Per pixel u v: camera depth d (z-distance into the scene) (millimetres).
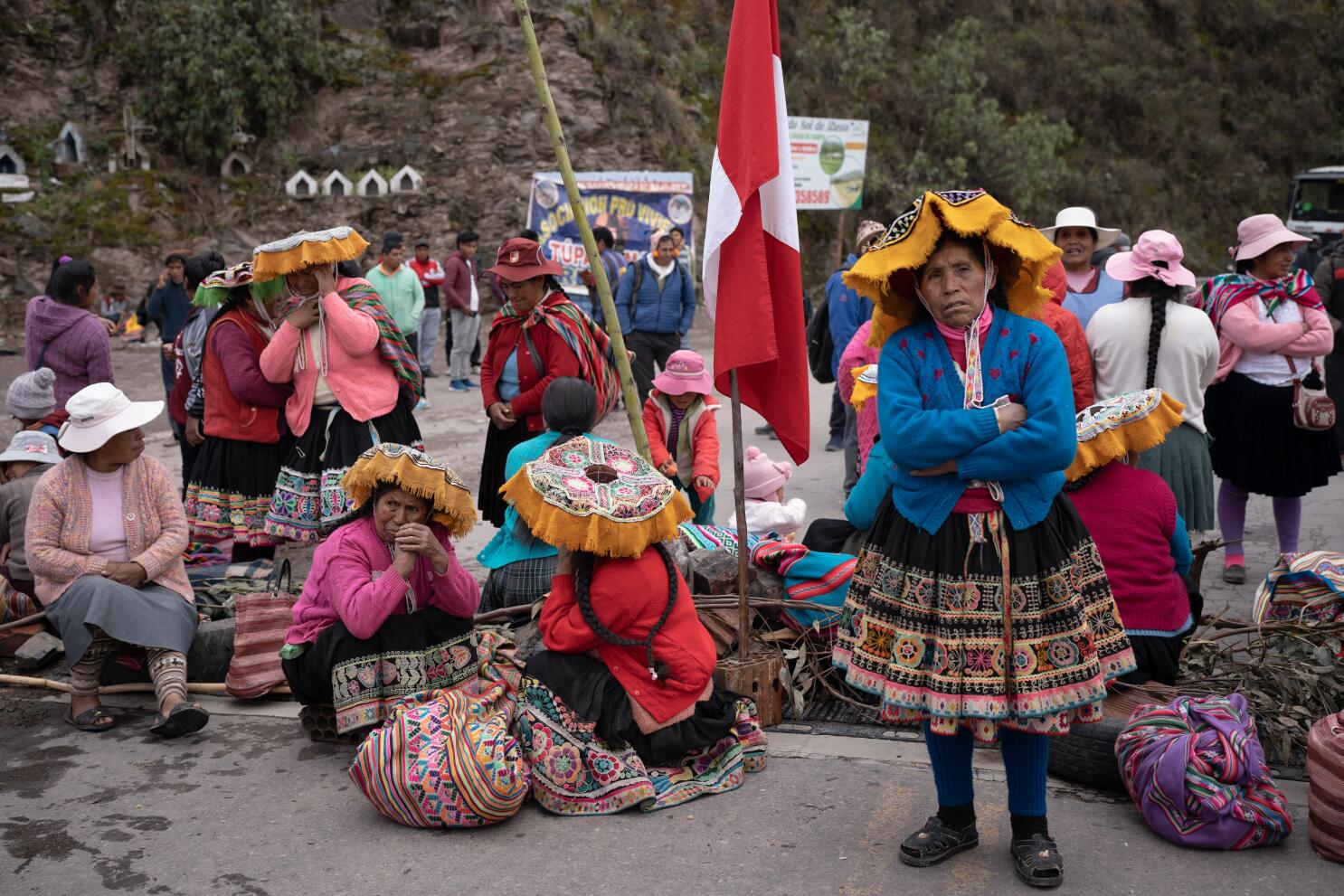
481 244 22984
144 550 4793
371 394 5816
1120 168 33156
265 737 4512
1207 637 4910
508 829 3682
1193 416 5520
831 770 4059
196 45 22875
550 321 5852
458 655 4312
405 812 3664
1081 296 6461
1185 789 3391
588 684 3836
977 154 29328
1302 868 3289
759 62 4199
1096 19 36719
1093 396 5738
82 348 7035
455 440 10906
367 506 4277
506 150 23656
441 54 24859
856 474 8195
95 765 4250
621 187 17844
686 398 6250
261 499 6195
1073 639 3105
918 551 3146
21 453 5590
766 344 4258
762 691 4391
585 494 3734
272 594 5012
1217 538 7086
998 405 3092
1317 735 3336
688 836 3586
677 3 28922
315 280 5742
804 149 20000
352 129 23844
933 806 3742
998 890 3201
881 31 30328
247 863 3482
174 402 7617
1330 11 39938
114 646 4676
